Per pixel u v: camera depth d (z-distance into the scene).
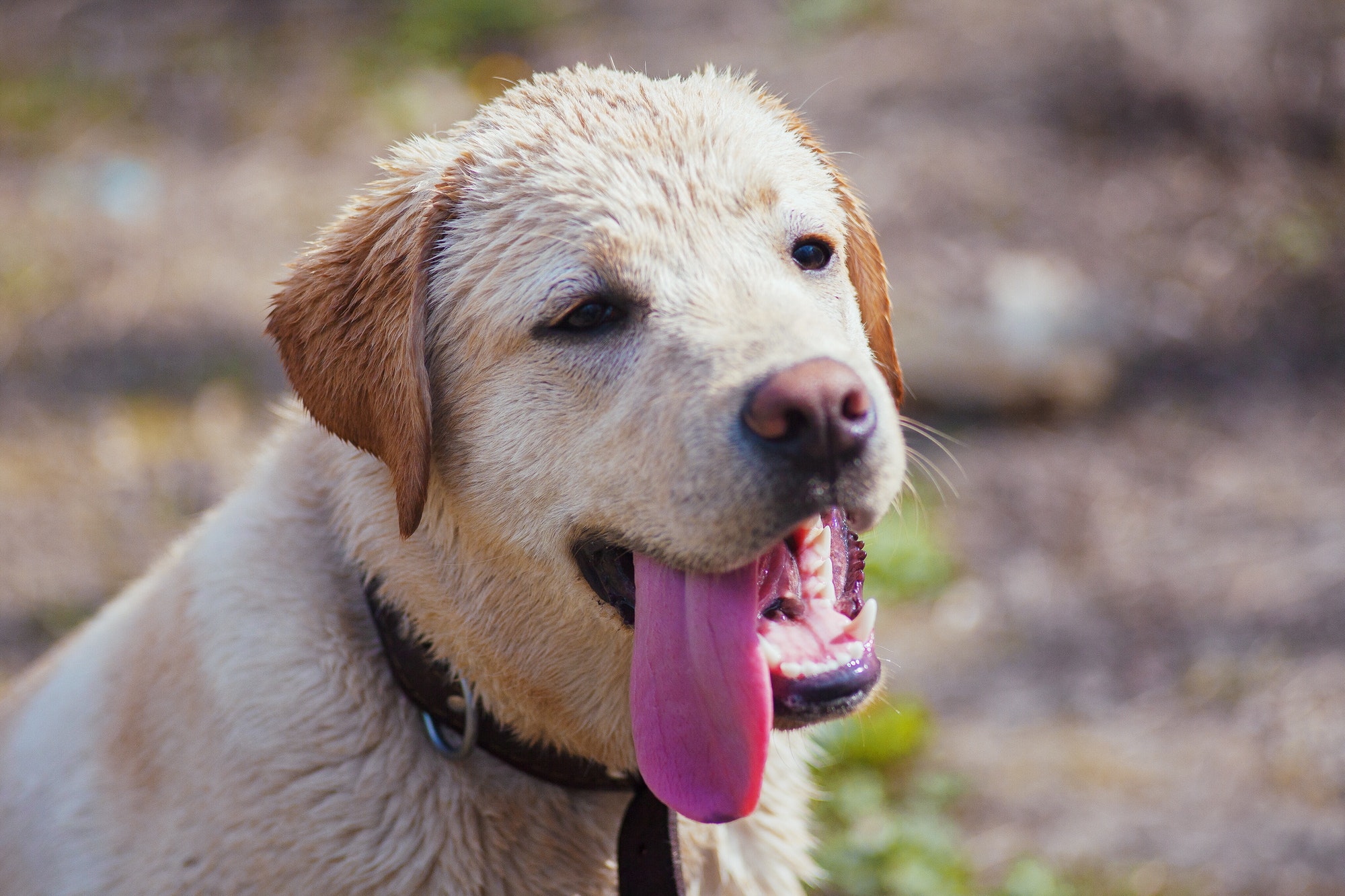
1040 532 7.75
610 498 3.13
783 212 3.37
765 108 3.84
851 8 12.78
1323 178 10.77
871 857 5.40
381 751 3.39
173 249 10.39
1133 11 11.85
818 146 3.92
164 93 12.53
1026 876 5.26
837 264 3.53
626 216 3.22
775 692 3.06
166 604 3.73
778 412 2.84
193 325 9.52
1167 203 10.50
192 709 3.48
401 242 3.41
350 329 3.45
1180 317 9.58
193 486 7.96
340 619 3.49
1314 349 9.28
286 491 3.68
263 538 3.61
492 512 3.33
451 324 3.40
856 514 3.01
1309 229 10.24
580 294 3.19
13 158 11.61
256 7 13.93
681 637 3.09
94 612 6.99
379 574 3.45
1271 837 5.39
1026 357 8.80
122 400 8.73
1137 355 9.28
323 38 13.31
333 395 3.47
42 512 7.73
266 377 8.97
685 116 3.43
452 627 3.38
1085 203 10.48
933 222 10.25
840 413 2.88
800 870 3.89
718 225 3.27
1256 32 11.55
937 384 8.75
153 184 11.23
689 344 3.05
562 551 3.27
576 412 3.21
